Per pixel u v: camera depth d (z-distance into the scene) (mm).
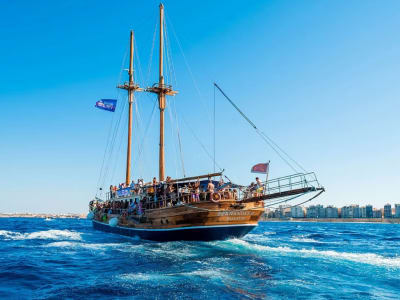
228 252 20203
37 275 14258
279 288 11781
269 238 34219
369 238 38969
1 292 11555
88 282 12812
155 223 27125
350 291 11508
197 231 24172
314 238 36875
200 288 11664
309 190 21141
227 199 24422
